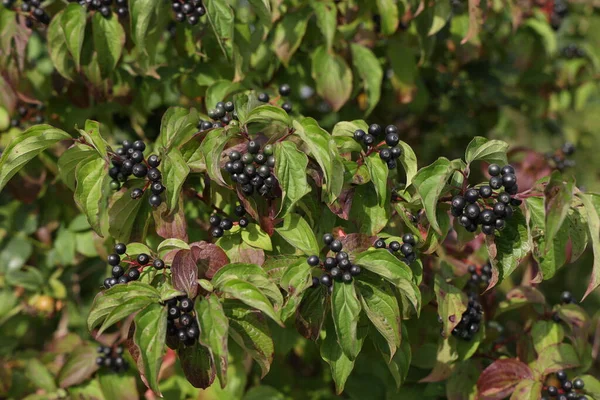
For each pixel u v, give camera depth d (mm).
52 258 1182
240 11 1164
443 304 951
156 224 924
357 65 1084
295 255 913
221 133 896
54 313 1189
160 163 915
